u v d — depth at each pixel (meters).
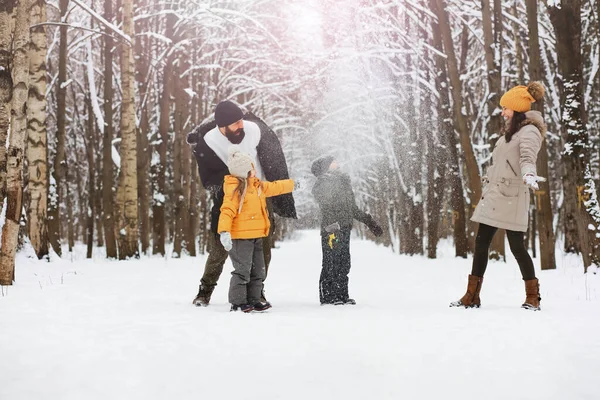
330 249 6.01
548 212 10.69
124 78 16.39
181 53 20.55
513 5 16.44
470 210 16.25
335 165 6.19
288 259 17.05
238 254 5.33
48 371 2.89
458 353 3.24
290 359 3.11
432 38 19.22
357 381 2.75
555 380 2.73
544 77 16.84
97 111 18.00
